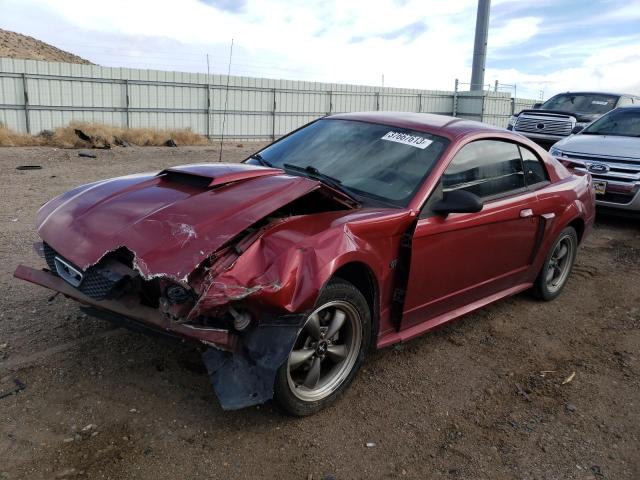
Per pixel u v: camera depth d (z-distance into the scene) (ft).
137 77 95.20
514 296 17.98
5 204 26.73
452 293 13.33
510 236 14.56
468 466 9.61
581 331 15.67
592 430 10.98
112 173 41.63
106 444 9.14
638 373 13.43
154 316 9.16
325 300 9.99
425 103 140.46
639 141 28.14
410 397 11.52
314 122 15.58
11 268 16.78
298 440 9.77
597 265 21.99
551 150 30.17
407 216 11.40
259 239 9.41
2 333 12.44
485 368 13.08
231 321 9.30
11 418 9.57
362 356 11.16
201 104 103.65
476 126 14.44
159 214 9.86
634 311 17.43
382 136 13.78
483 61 141.38
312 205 11.84
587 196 18.28
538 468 9.71
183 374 11.31
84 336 12.54
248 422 10.11
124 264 9.61
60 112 88.33
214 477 8.68
